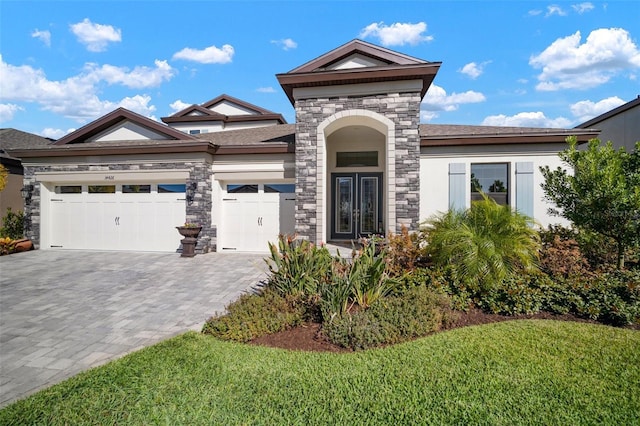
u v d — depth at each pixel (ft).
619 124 42.50
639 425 9.25
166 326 17.92
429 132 37.14
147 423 9.54
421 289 19.12
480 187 35.68
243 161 38.45
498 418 9.50
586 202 19.86
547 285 19.20
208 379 11.71
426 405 10.09
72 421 9.68
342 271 18.95
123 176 39.11
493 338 14.74
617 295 17.92
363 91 32.60
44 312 20.01
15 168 48.21
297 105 33.68
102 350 15.20
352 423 9.38
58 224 41.32
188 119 69.51
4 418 9.86
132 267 31.35
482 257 19.49
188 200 37.81
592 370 12.01
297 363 12.82
